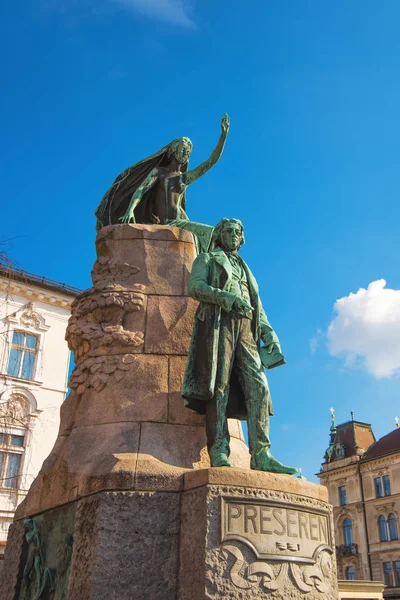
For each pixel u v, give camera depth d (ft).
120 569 10.95
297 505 11.62
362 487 136.98
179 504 11.61
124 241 16.29
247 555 10.74
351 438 148.05
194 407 13.24
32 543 13.61
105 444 13.05
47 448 73.61
